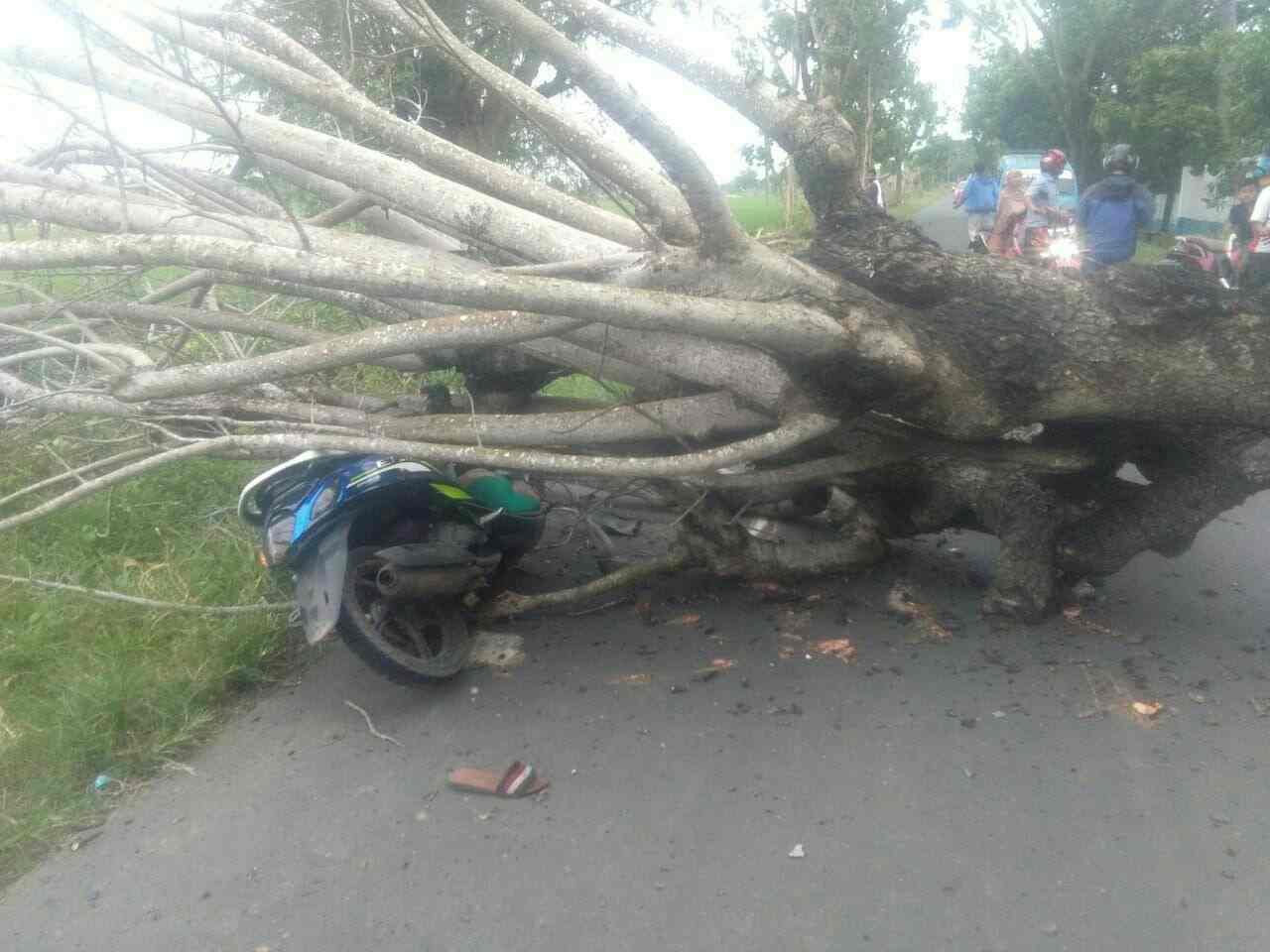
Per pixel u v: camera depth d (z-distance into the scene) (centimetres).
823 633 457
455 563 422
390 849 321
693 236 393
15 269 400
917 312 414
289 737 399
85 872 323
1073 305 406
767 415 437
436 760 372
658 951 269
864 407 406
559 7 466
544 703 408
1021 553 452
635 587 520
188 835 338
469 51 403
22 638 456
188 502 606
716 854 306
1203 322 403
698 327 366
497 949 274
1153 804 317
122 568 528
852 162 438
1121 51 2188
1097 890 280
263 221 463
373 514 427
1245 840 298
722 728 379
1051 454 447
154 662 440
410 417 480
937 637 445
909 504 497
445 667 423
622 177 391
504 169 436
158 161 518
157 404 477
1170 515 443
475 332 386
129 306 496
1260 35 1558
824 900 283
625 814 330
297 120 639
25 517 427
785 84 545
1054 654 424
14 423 579
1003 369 405
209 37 421
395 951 276
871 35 1664
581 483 521
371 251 459
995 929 268
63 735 384
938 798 326
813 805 327
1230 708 373
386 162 438
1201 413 411
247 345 625
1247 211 995
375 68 526
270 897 302
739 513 497
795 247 479
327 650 475
